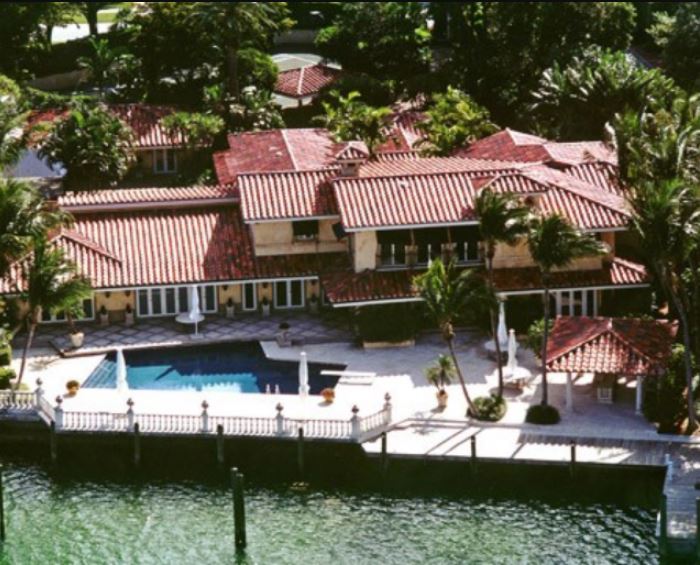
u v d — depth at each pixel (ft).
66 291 257.55
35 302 256.73
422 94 407.23
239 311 295.69
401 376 266.77
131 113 379.55
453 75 406.21
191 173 367.66
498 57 403.95
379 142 338.75
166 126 369.71
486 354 274.98
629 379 263.70
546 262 242.37
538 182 287.07
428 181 289.33
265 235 293.43
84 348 279.69
